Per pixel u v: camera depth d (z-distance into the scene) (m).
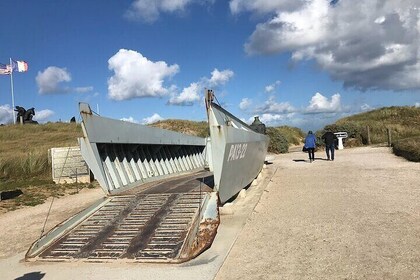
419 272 4.97
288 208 9.23
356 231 6.95
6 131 37.47
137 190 9.37
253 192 11.63
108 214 7.84
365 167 15.95
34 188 15.23
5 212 11.42
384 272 5.05
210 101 7.91
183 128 40.53
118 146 9.96
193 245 6.14
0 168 17.25
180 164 14.65
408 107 42.34
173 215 7.36
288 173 15.91
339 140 28.64
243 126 12.24
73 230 7.29
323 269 5.31
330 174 14.62
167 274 5.42
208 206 7.40
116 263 5.93
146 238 6.61
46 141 31.50
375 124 35.34
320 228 7.31
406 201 9.06
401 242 6.18
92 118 8.33
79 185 16.22
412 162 16.67
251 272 5.39
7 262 6.48
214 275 5.32
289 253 6.05
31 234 8.57
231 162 8.53
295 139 40.34
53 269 5.92
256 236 7.09
